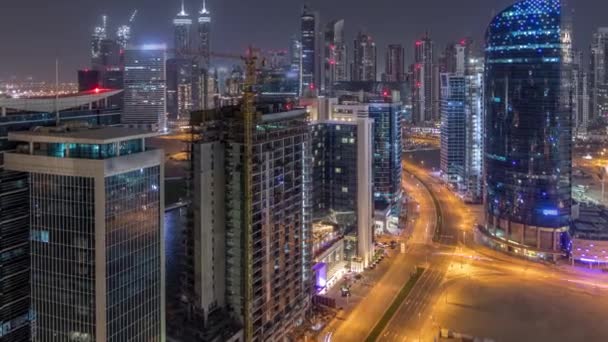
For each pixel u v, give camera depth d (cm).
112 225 14625
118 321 15062
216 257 19962
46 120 17812
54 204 14900
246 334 19850
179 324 19300
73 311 15088
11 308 15475
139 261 15625
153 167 15862
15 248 15388
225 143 19812
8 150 15825
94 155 14600
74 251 14788
